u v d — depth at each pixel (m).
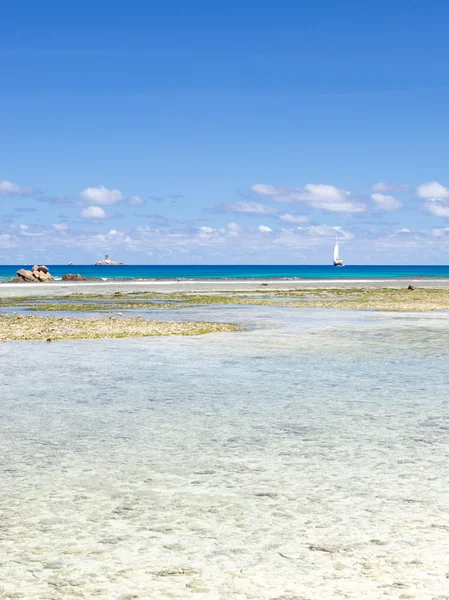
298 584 6.99
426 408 15.77
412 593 6.76
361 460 11.55
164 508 9.24
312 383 19.16
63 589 6.93
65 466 11.23
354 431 13.59
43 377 20.23
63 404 16.25
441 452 12.06
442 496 9.70
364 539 8.15
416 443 12.67
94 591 6.88
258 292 84.81
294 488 10.08
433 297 70.56
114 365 22.78
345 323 39.97
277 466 11.21
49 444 12.64
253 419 14.65
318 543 8.04
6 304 60.22
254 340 30.69
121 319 42.22
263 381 19.50
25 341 30.53
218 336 32.56
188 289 94.44
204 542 8.09
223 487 10.12
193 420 14.55
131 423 14.29
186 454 11.93
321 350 26.83
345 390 18.08
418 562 7.50
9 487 10.16
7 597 6.76
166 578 7.16
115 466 11.23
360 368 22.00
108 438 13.07
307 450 12.21
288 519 8.82
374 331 34.88
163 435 13.29
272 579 7.11
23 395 17.39
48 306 57.06
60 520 8.82
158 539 8.20
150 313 48.97
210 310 52.16
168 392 17.80
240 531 8.43
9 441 12.86
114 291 88.31
